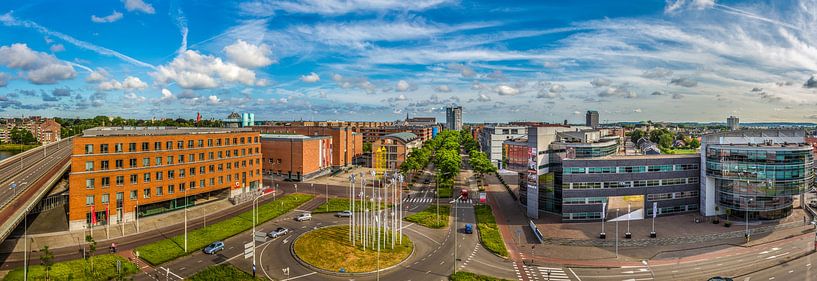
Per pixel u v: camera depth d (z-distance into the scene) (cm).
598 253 8669
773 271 7606
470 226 10062
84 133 10538
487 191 15250
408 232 10112
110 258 7962
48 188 9231
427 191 15275
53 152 16762
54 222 9900
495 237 9588
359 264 7875
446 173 16250
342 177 18262
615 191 10831
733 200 10600
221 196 13138
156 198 10975
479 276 7400
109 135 10125
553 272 7700
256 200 12775
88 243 8819
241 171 13625
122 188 10262
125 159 10344
